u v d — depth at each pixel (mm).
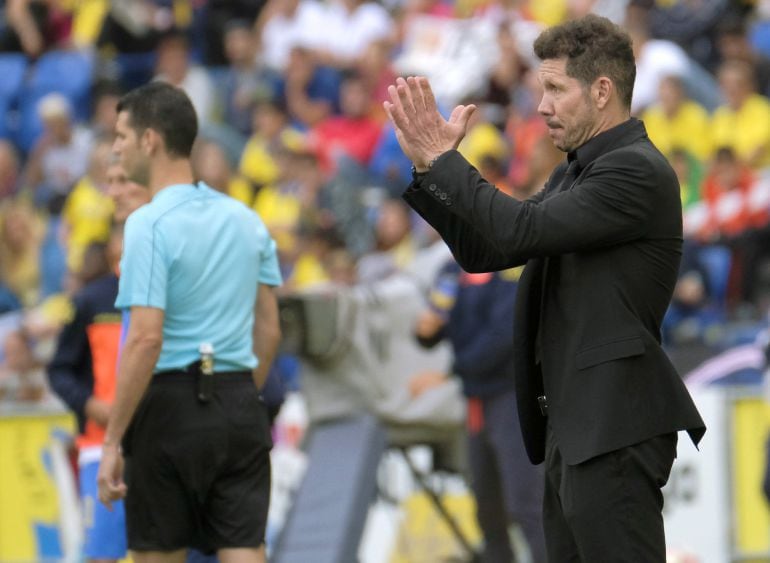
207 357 18656
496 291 26406
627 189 14945
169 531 18750
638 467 15023
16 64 55969
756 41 50938
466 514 30578
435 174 15258
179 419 18594
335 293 28969
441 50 47906
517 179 34094
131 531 18922
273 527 30891
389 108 15484
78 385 22625
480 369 26438
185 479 18641
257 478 19109
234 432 18797
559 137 15609
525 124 42562
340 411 29250
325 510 27938
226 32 55719
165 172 19203
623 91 15484
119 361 18453
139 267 18359
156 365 18656
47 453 30438
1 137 55250
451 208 15211
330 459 28703
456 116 15594
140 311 18266
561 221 14875
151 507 18719
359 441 28641
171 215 18672
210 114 52156
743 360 30703
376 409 29250
